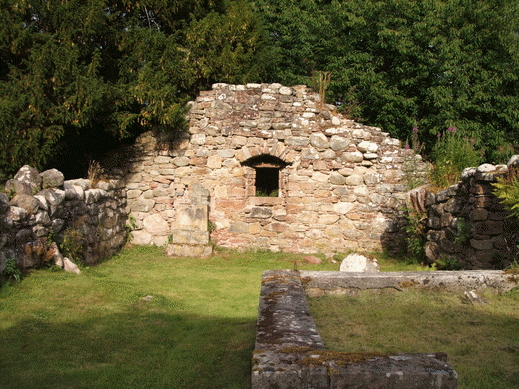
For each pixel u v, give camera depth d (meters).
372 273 4.58
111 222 9.81
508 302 4.06
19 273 5.78
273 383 2.11
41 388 3.38
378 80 13.48
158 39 10.57
